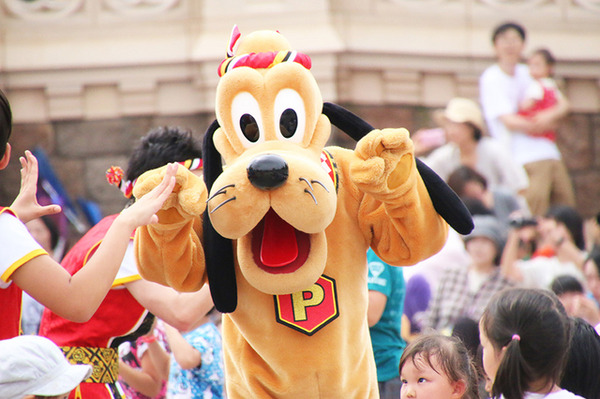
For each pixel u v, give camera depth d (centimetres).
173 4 2220
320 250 649
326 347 674
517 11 2283
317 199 622
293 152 649
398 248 693
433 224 681
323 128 680
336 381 681
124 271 795
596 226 1734
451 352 805
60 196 2033
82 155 2238
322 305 677
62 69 2236
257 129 664
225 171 643
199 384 1038
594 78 2314
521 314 703
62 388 609
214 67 2173
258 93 660
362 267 704
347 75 2172
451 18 2245
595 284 1517
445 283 1513
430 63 2223
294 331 674
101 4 2248
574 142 2302
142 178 647
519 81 2142
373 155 629
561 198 2117
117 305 814
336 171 700
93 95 2247
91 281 641
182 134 879
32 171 755
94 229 852
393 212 667
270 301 676
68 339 811
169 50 2214
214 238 673
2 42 2242
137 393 1090
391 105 2205
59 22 2253
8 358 598
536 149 2112
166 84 2231
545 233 1748
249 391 701
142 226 675
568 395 691
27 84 2242
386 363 1016
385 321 1020
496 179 2027
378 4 2206
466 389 801
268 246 649
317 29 2130
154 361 1060
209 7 2191
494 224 1534
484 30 2255
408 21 2219
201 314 798
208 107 2200
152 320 866
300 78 664
